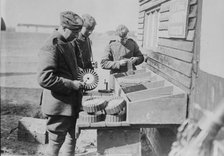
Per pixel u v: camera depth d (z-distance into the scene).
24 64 13.73
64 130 3.38
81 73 3.62
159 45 5.29
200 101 3.36
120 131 3.53
